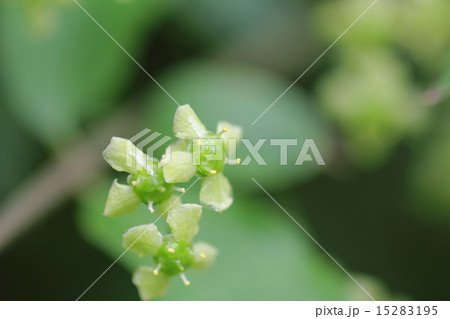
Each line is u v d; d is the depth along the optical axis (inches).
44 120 3.6
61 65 3.7
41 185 3.6
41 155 3.8
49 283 3.7
